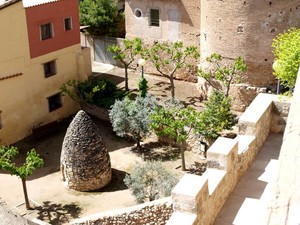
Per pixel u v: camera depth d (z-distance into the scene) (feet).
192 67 123.44
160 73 123.85
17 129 107.45
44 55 109.91
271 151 41.68
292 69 42.50
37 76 109.50
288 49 43.11
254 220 33.14
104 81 118.93
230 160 35.27
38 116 111.45
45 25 109.50
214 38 106.73
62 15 112.16
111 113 101.09
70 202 85.30
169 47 124.57
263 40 102.01
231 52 105.09
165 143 101.91
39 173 94.84
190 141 97.14
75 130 86.94
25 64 106.22
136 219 50.29
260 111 42.04
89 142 86.74
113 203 84.28
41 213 82.17
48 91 112.78
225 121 92.02
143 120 97.09
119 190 88.38
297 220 12.64
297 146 13.71
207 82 112.47
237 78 105.29
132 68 136.15
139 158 97.86
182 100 115.44
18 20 102.42
